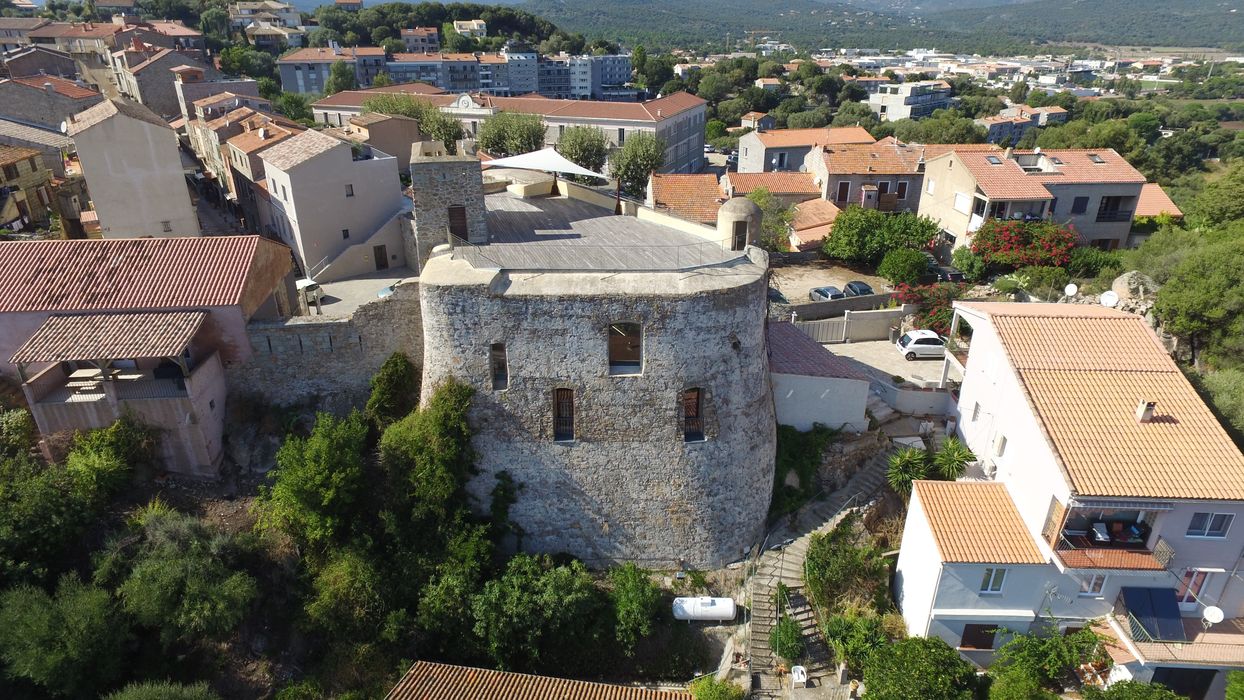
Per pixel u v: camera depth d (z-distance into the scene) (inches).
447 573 1187.9
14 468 1194.0
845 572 1233.4
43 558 1131.3
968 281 2242.9
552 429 1235.2
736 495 1302.9
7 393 1298.0
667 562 1304.1
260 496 1272.1
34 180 2274.9
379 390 1332.4
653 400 1221.7
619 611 1193.4
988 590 1134.4
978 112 7564.0
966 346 1638.8
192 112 3575.3
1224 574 1104.2
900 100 7347.4
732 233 1336.1
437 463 1216.8
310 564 1202.0
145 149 2000.5
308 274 1950.1
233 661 1135.0
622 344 1396.4
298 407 1384.1
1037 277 2082.9
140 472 1258.0
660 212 1512.1
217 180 2910.9
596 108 4207.7
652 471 1257.4
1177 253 1934.1
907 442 1485.0
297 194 1892.2
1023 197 2261.3
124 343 1205.7
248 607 1155.3
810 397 1429.6
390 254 2022.6
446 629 1161.4
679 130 4471.0
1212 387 1429.6
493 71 6939.0
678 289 1178.0
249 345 1338.6
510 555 1289.4
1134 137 3725.4
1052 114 6904.5
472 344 1200.8
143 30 4953.3
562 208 1598.2
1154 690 981.2
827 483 1418.6
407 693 1022.4
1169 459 1073.5
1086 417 1136.2
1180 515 1055.6
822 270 2476.6
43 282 1302.9
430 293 1182.3
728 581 1291.8
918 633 1192.2
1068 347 1272.1
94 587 1099.3
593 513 1278.3
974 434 1400.1
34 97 3014.3
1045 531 1101.7
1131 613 1098.7
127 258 1349.7
